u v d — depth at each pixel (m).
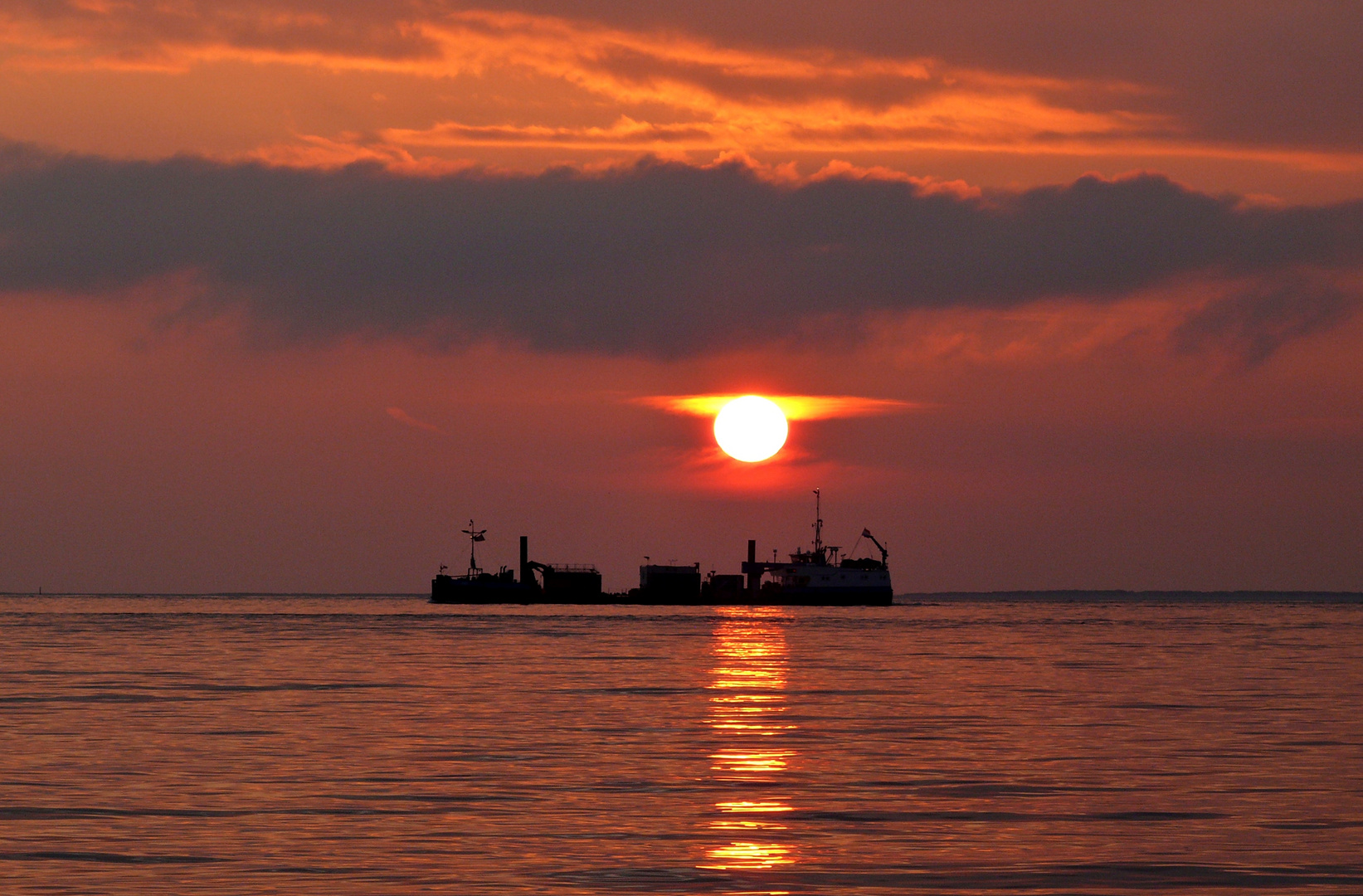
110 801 117.31
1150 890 87.06
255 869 92.44
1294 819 110.56
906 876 90.81
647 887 87.75
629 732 170.12
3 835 102.81
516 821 109.38
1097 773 135.25
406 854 97.06
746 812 113.31
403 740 160.38
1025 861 95.19
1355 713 196.50
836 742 160.88
